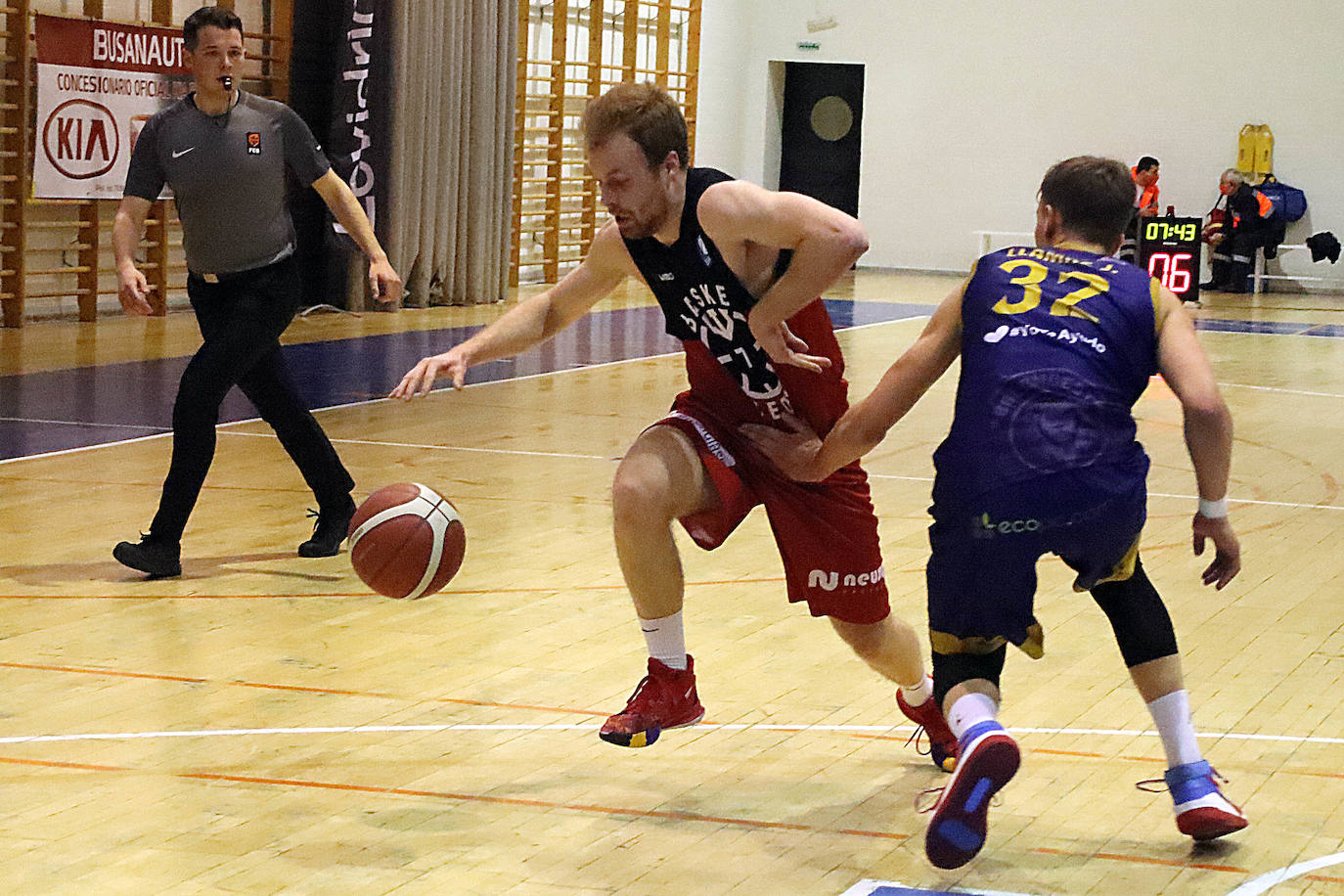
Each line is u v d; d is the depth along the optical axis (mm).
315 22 14336
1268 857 2924
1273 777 3402
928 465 7746
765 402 3062
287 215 5305
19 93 11625
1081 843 2990
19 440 7574
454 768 3391
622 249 3188
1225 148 20297
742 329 2965
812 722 3791
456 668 4199
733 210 2803
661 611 3020
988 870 2844
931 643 2795
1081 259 2803
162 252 12969
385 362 11078
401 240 14523
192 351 11008
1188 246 17703
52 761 3375
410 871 2787
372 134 14203
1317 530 6320
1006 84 21219
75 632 4473
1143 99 20578
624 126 2809
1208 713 3881
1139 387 2748
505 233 16219
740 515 3117
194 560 5441
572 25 18156
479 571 5344
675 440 3072
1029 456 2627
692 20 20734
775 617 4844
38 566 5258
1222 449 2623
